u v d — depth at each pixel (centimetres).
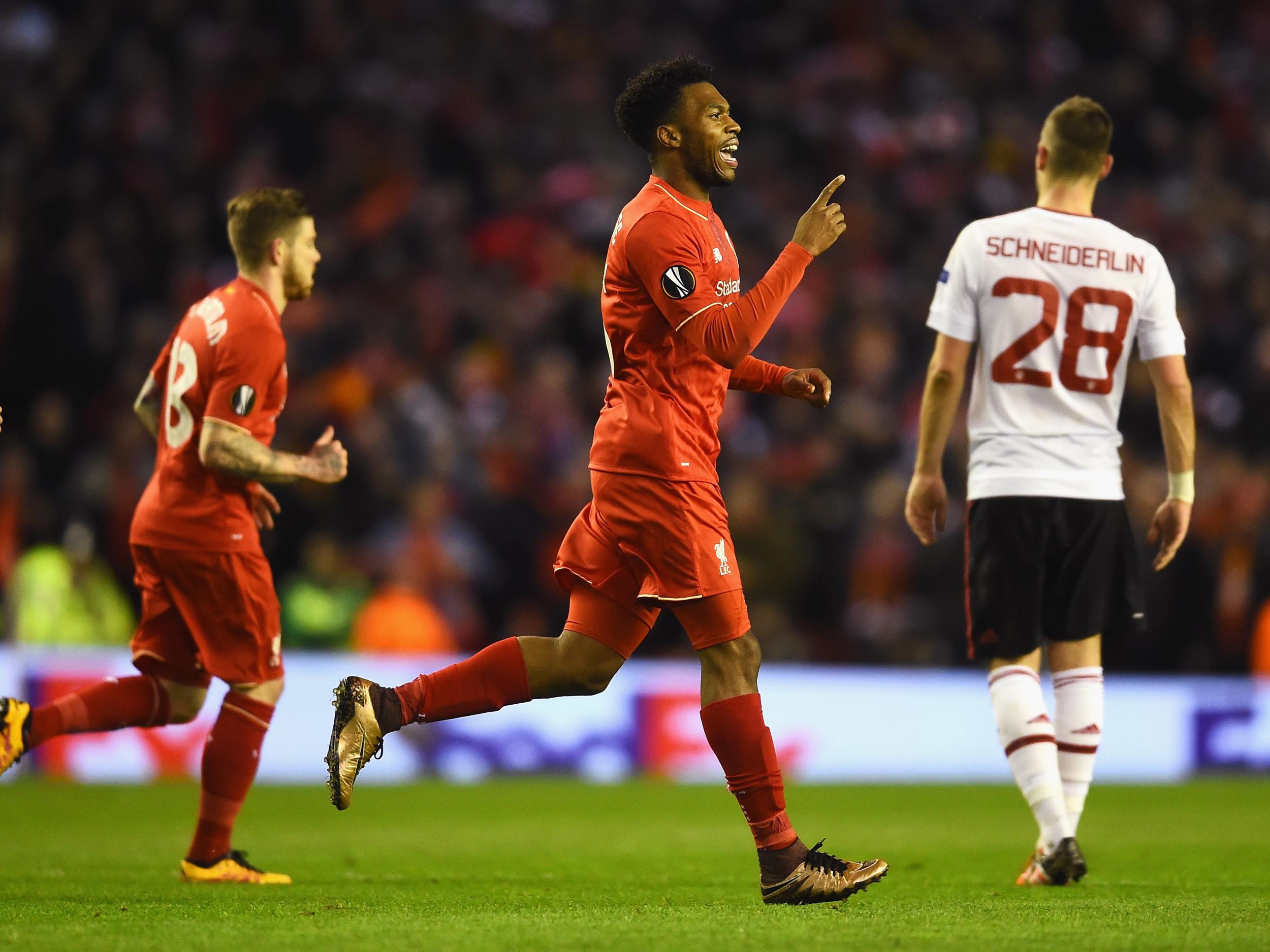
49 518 4309
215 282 5544
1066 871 1739
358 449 4578
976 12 7288
